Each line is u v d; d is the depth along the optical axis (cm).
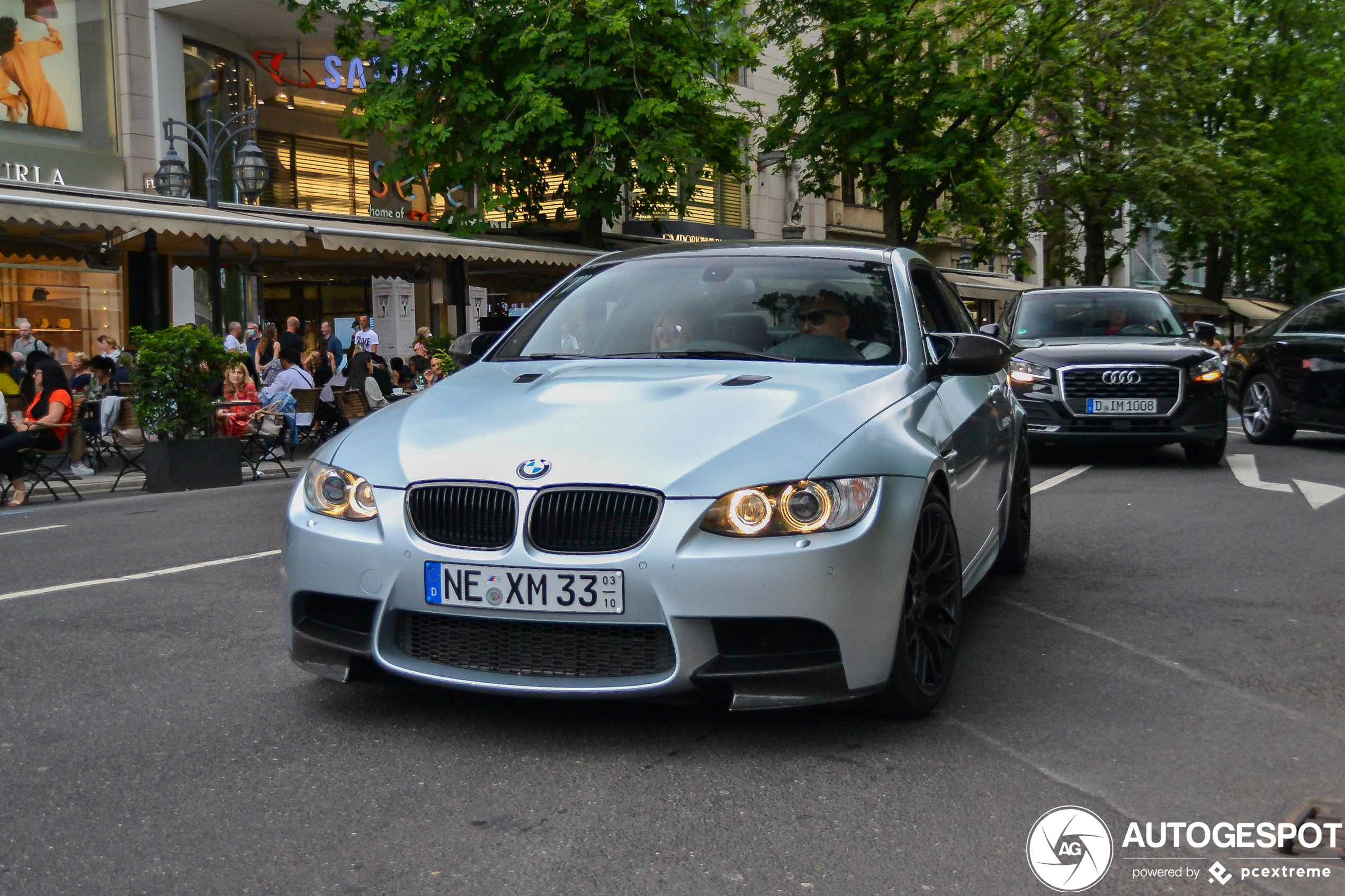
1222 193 3400
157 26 2131
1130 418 1154
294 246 1748
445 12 2136
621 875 288
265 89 2439
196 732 394
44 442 1177
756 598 353
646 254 564
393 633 381
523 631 370
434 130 2192
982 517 528
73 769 360
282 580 405
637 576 356
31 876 288
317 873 289
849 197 4000
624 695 359
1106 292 1309
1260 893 284
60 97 2002
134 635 533
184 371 1270
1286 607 580
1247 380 1506
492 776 352
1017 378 1184
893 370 458
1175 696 437
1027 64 2467
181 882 284
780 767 360
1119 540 770
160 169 1983
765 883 284
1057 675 464
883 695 388
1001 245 3378
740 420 387
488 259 1933
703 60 2283
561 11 2156
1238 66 3391
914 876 289
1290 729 400
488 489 372
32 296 1802
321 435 1741
